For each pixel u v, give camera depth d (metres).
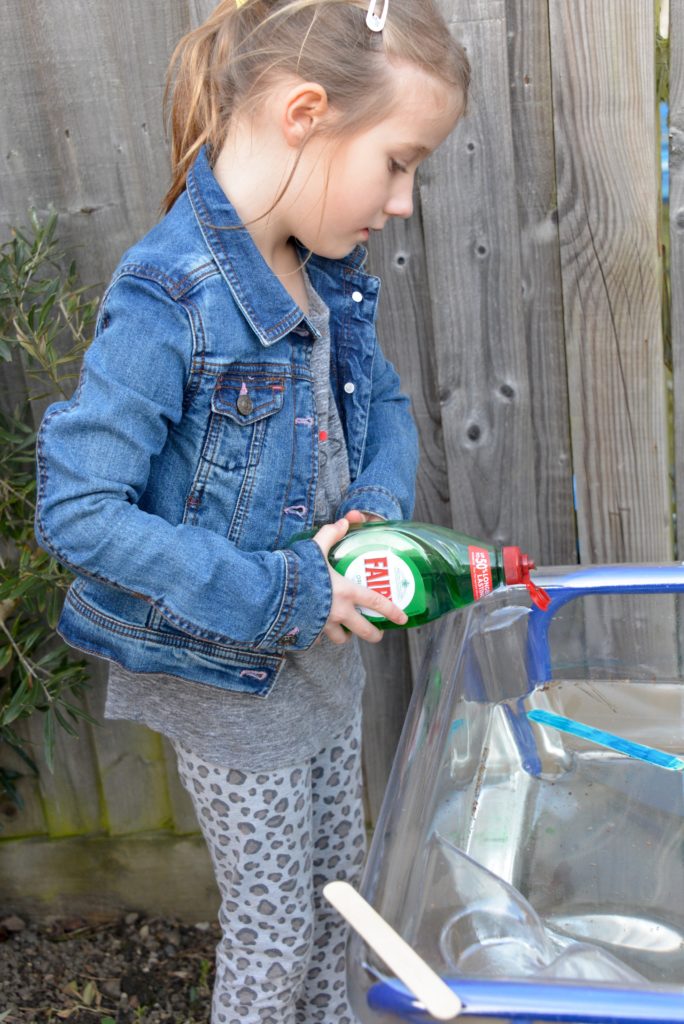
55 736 1.87
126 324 1.03
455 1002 0.59
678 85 1.43
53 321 1.52
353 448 1.30
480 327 1.57
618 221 1.49
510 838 0.94
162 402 1.04
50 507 1.02
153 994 1.79
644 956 0.83
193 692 1.20
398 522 1.14
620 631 1.11
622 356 1.56
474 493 1.67
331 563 1.08
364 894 0.69
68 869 1.96
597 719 1.08
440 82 1.05
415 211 1.53
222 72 1.10
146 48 1.49
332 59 1.04
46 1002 1.79
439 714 0.90
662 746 1.06
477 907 0.72
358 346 1.28
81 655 1.79
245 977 1.32
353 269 1.26
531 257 1.53
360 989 0.63
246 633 1.04
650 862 0.91
